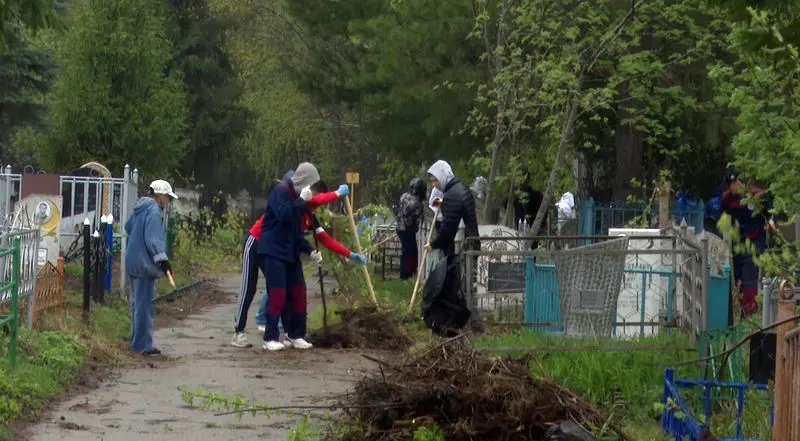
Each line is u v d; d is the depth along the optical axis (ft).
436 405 28.55
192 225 109.70
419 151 80.59
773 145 32.48
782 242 34.42
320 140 164.45
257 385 38.24
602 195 84.74
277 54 156.76
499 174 75.31
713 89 64.03
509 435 27.99
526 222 73.51
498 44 66.33
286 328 48.52
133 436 30.30
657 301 41.93
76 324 47.06
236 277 100.17
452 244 53.21
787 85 33.76
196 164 143.13
